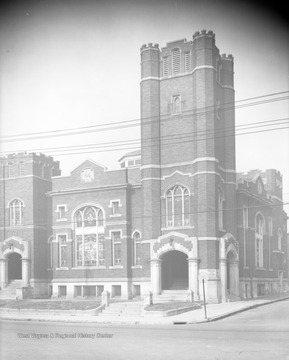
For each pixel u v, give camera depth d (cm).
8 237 4675
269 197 5109
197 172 3909
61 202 4559
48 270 4634
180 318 2886
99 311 3341
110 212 4344
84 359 1711
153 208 4038
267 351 1802
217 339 2084
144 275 4025
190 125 4003
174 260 4253
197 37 3984
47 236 4697
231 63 4194
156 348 1883
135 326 2647
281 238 5350
